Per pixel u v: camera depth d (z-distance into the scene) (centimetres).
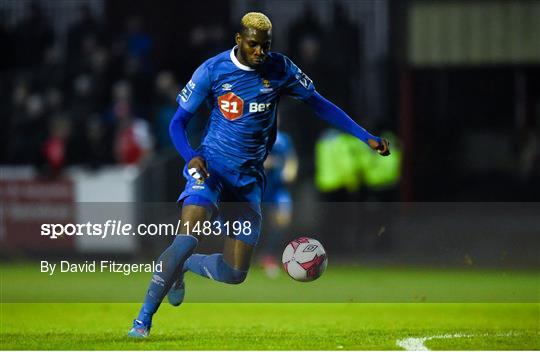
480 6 6569
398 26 6756
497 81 6975
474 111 6994
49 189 6494
